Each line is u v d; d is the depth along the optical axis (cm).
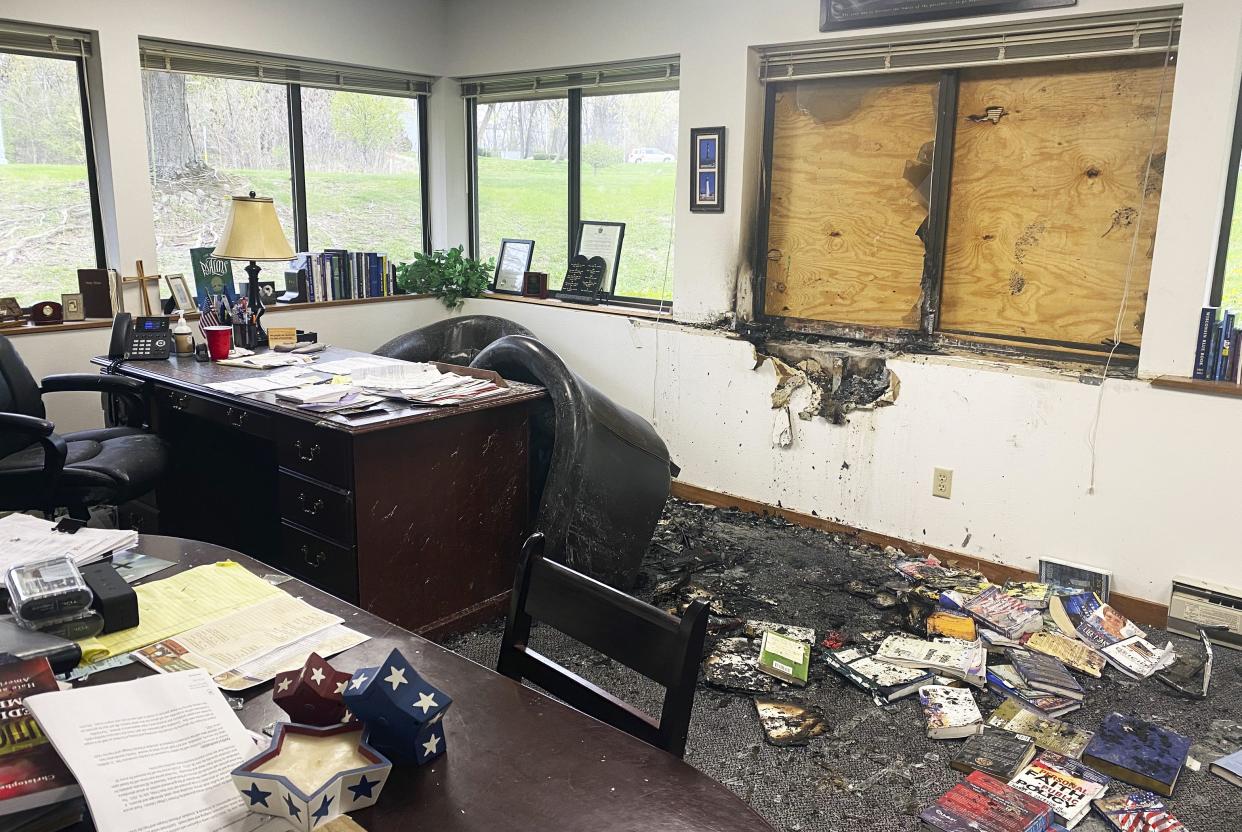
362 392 287
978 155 342
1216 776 222
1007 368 327
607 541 314
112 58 388
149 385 323
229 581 157
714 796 105
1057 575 322
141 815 95
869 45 352
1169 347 293
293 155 475
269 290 454
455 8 504
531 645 290
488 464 296
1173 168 283
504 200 522
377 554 267
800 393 385
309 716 113
